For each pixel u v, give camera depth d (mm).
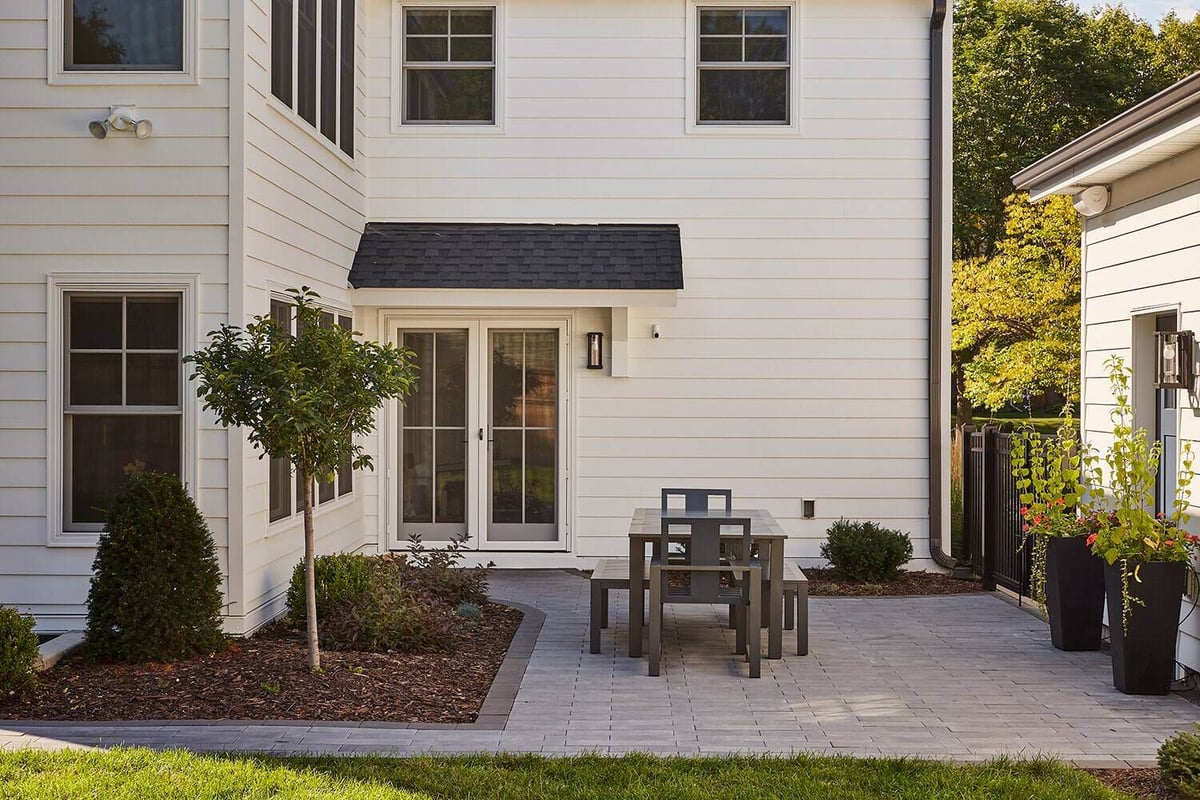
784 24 11258
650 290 10469
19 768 4805
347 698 6121
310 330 6320
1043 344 20188
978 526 10766
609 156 11227
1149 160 7129
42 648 6781
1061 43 23719
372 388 6434
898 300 11148
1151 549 6543
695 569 7102
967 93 23938
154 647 6688
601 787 4715
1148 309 7395
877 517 11180
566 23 11227
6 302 7680
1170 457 7402
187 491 7625
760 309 11180
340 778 4719
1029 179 8469
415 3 11312
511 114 11266
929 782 4789
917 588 10312
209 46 7637
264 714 5805
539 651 7668
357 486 11008
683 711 6145
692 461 11188
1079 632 7715
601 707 6199
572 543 11219
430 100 11391
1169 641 6492
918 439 11141
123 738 5387
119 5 7703
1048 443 8148
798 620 7637
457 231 11156
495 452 11352
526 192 11266
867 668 7234
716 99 11297
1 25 7676
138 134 7578
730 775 4891
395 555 9445
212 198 7668
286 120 8586
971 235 24391
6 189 7684
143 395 7750
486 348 11297
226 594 7590
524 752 5320
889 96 11141
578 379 11227
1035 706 6297
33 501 7684
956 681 6883
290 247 8695
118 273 7660
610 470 11234
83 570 7688
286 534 8602
